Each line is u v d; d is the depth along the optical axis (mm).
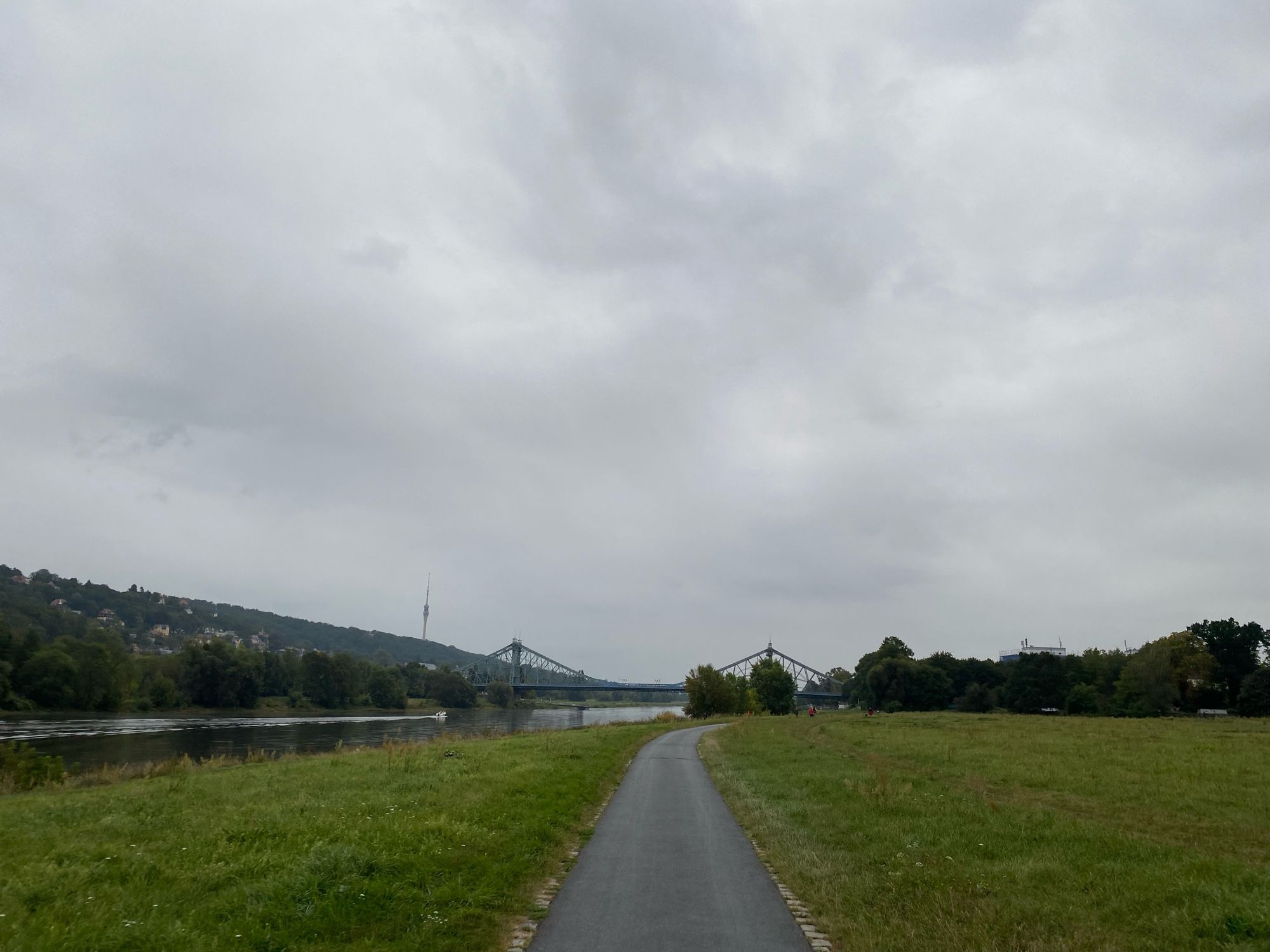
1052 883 10836
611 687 193875
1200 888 10352
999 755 30750
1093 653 124938
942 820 15461
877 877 11133
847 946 8320
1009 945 8281
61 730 68375
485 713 157125
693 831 15031
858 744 38031
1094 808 18078
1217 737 41906
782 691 117438
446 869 10766
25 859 11211
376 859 10562
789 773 24891
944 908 9547
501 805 15828
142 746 53500
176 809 16031
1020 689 118812
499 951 7945
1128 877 11055
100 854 11547
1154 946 8375
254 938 7918
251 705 121625
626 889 10539
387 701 151375
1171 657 103438
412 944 7930
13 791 24281
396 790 18375
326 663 137625
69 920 8359
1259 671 95000
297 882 9492
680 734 50281
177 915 8695
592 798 19188
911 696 130875
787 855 12664
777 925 9055
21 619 142125
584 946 8180
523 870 11156
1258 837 14781
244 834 12727
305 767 26094
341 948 7809
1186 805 18422
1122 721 67500
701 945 8281
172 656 121750
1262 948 8203
